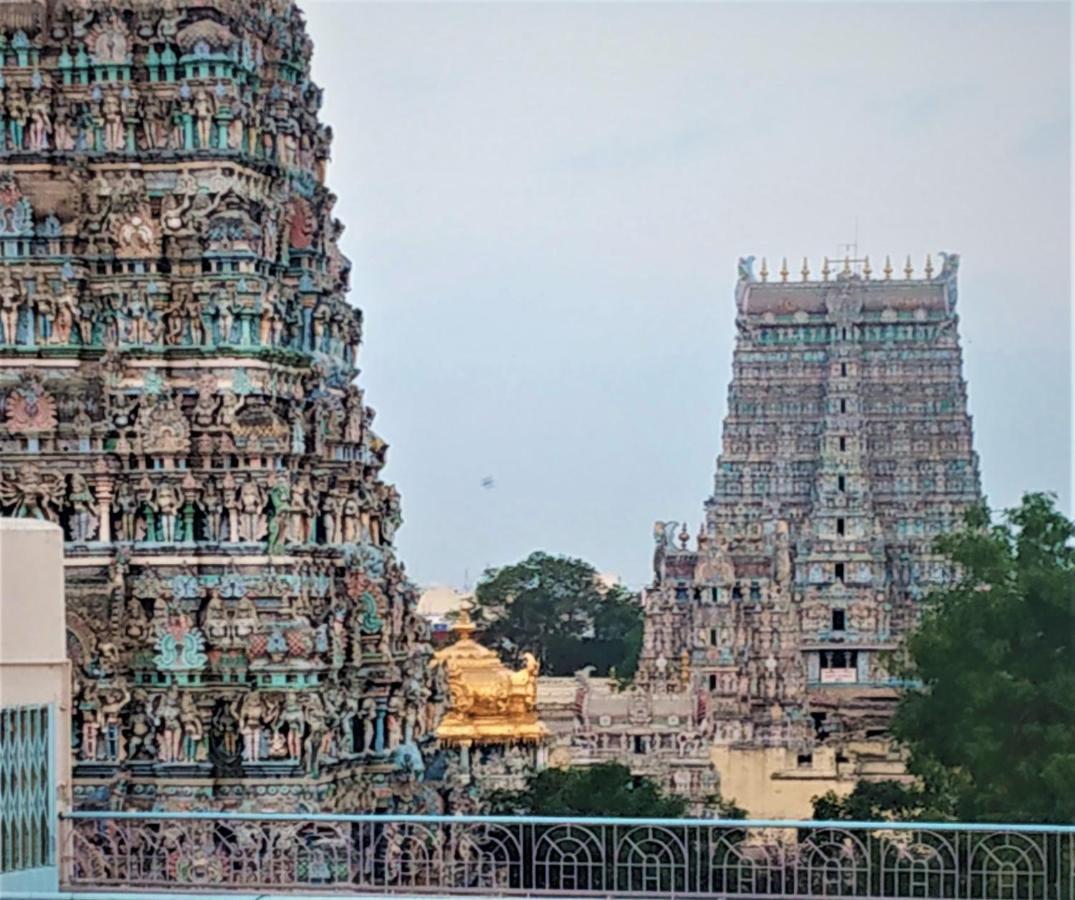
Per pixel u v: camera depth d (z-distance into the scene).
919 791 118.62
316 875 73.25
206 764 78.19
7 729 57.41
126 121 81.12
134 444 80.00
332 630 80.81
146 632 79.25
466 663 142.00
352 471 86.81
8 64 81.31
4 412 79.94
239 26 83.25
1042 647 101.94
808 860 65.75
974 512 109.75
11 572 58.19
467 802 98.62
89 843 62.34
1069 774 93.81
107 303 81.00
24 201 80.56
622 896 58.50
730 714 168.88
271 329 81.44
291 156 87.25
